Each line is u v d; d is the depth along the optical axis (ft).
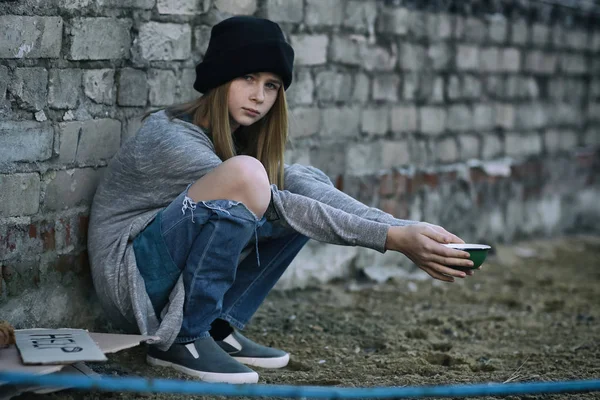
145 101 22.56
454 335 24.95
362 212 18.33
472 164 36.83
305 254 28.73
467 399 17.71
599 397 18.30
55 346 15.89
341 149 30.12
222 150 18.81
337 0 29.22
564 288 32.53
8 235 18.56
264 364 19.98
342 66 29.78
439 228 17.46
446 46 34.99
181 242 17.48
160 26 22.77
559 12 42.39
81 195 20.61
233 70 18.51
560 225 43.73
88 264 20.90
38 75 19.07
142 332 17.48
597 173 46.42
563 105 43.52
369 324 25.35
